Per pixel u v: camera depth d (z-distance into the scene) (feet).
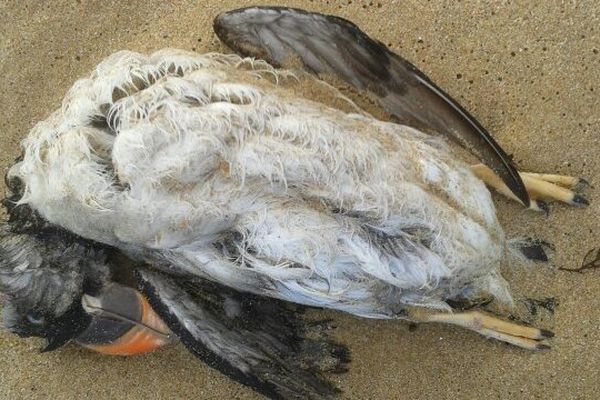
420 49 1.65
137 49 1.70
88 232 1.40
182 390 1.66
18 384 1.67
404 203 1.38
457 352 1.64
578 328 1.62
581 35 1.62
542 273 1.63
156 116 1.33
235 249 1.40
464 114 1.50
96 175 1.34
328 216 1.37
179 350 1.66
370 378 1.65
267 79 1.54
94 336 1.53
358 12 1.67
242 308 1.53
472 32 1.64
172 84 1.35
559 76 1.63
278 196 1.36
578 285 1.62
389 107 1.55
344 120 1.38
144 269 1.47
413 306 1.53
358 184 1.37
